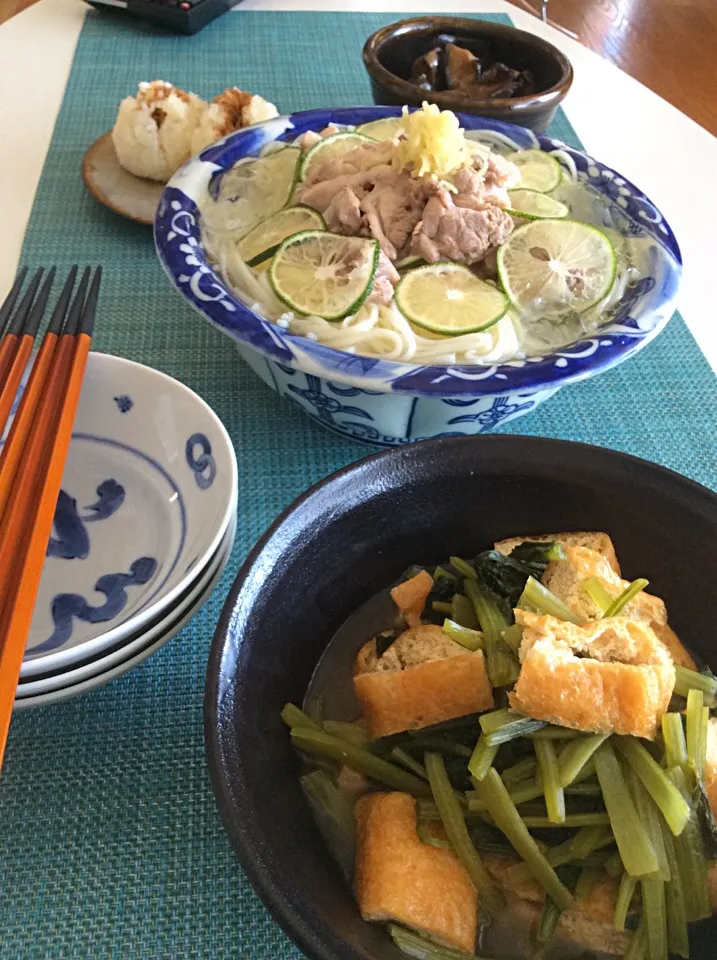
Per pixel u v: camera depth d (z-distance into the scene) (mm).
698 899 176
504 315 309
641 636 196
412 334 310
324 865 179
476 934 182
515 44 479
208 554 212
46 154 460
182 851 202
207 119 420
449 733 199
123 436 271
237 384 338
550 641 191
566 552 221
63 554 251
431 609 232
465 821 188
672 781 180
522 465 222
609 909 178
